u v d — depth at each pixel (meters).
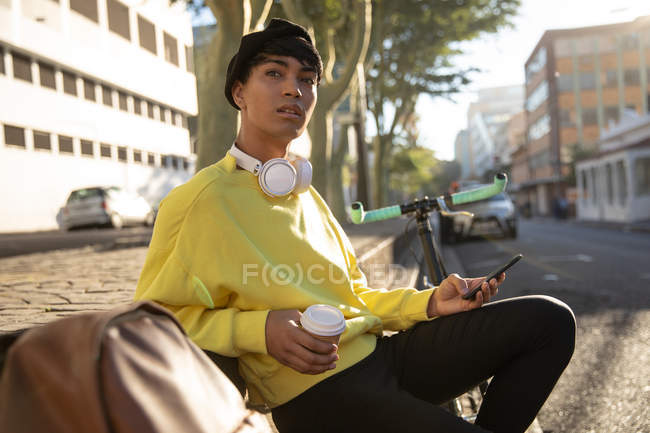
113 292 3.70
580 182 36.94
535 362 1.28
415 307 1.43
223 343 1.15
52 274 4.95
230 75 1.37
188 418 0.68
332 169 20.00
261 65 1.32
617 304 5.50
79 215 17.22
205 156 7.13
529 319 1.27
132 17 19.56
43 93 19.30
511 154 79.69
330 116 13.64
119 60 20.81
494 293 1.37
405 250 10.16
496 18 18.69
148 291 1.19
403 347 1.40
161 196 22.14
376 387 1.21
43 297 3.52
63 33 19.48
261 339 1.14
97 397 0.61
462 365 1.33
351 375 1.23
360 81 19.31
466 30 19.22
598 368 3.47
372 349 1.33
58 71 20.02
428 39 20.27
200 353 0.82
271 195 1.28
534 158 64.00
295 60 1.32
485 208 15.88
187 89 16.61
